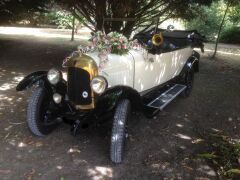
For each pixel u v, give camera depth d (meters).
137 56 5.32
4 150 4.66
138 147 4.93
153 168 4.37
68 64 4.71
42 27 22.08
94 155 4.64
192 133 5.54
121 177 4.12
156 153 4.77
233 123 6.06
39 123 4.98
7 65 9.70
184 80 7.29
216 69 10.88
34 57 11.06
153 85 6.04
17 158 4.47
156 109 5.21
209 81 9.18
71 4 10.02
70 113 4.79
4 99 6.69
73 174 4.14
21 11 11.92
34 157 4.51
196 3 10.07
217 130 5.71
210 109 6.79
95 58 4.68
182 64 7.27
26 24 22.61
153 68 5.86
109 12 9.78
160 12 10.13
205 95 7.79
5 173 4.10
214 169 4.41
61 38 16.27
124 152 4.74
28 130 5.32
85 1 9.93
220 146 4.95
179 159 4.63
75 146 4.88
